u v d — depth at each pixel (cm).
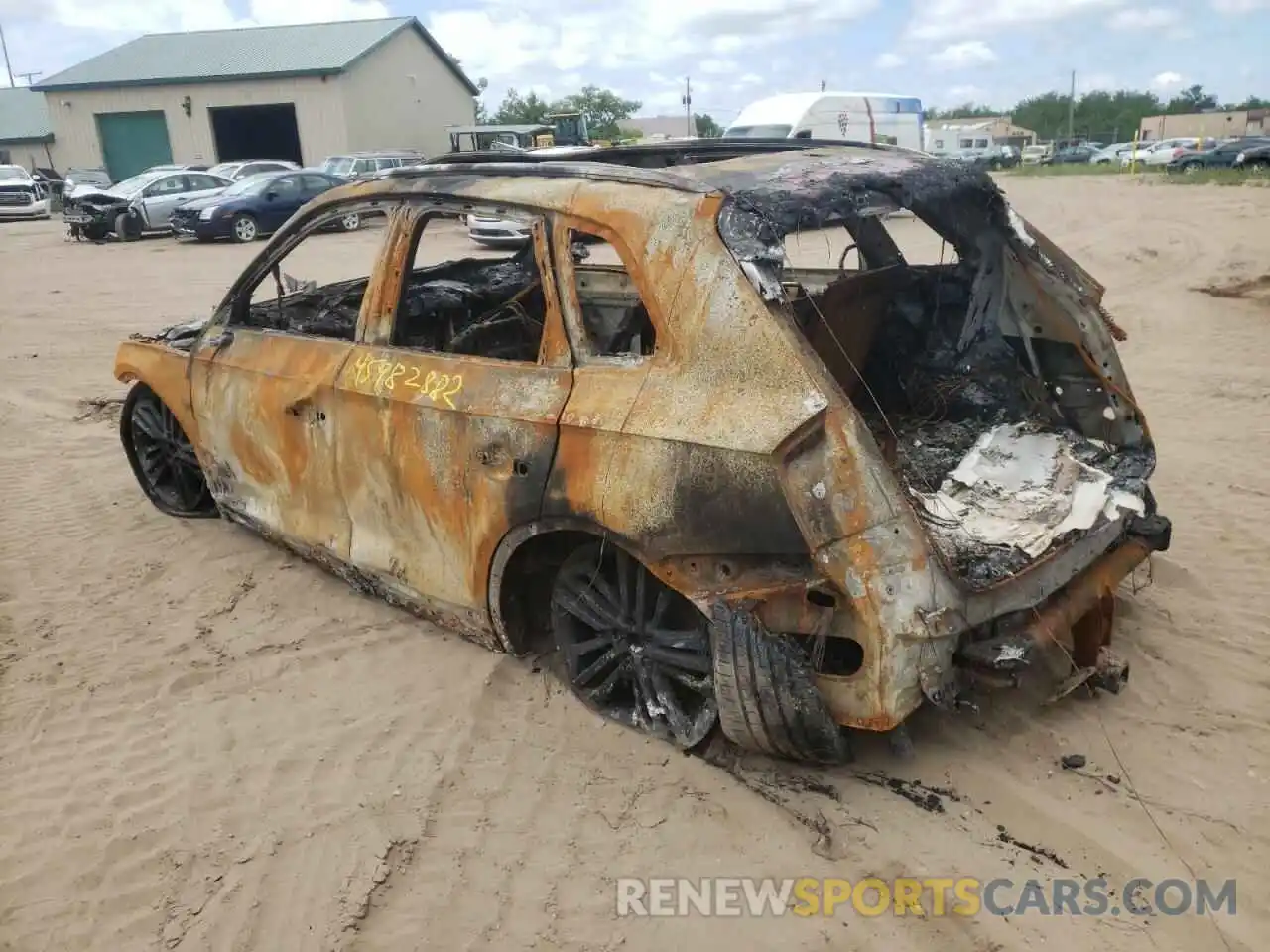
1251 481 573
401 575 414
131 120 3744
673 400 308
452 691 396
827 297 404
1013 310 427
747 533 293
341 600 474
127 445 592
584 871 305
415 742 368
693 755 351
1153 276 1235
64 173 3825
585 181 348
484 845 317
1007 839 308
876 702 290
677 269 312
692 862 306
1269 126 7019
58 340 1093
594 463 323
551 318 345
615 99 7625
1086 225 1756
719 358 301
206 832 328
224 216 2098
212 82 3594
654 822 322
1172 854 300
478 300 507
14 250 2109
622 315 502
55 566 520
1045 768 338
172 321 1195
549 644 413
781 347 291
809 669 298
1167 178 2709
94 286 1515
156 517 583
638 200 329
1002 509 366
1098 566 358
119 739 378
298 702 396
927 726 360
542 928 285
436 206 386
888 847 306
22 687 411
